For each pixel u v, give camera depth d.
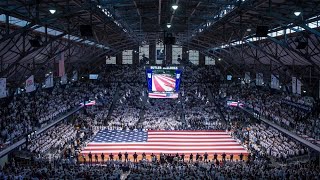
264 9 27.66
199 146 42.34
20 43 32.72
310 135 34.94
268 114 47.72
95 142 43.56
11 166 27.91
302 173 25.27
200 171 26.66
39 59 42.25
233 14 29.33
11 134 33.72
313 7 24.30
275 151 38.56
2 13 21.98
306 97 48.41
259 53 49.62
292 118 43.75
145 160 35.34
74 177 22.23
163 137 46.25
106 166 31.44
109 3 25.33
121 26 45.53
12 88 42.31
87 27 25.92
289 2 25.36
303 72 44.81
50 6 26.81
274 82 46.91
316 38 29.31
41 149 36.94
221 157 39.22
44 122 41.69
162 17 42.62
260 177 24.34
